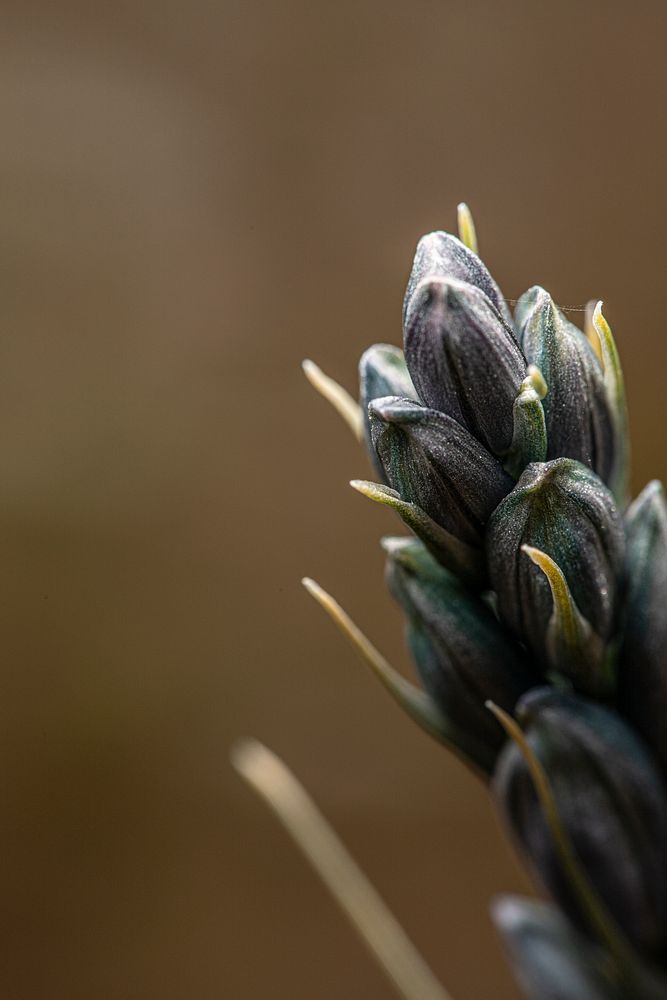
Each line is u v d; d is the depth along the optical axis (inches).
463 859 12.6
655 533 5.3
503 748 5.4
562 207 12.2
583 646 5.3
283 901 12.6
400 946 5.7
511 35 12.4
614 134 12.1
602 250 12.1
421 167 12.5
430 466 5.2
